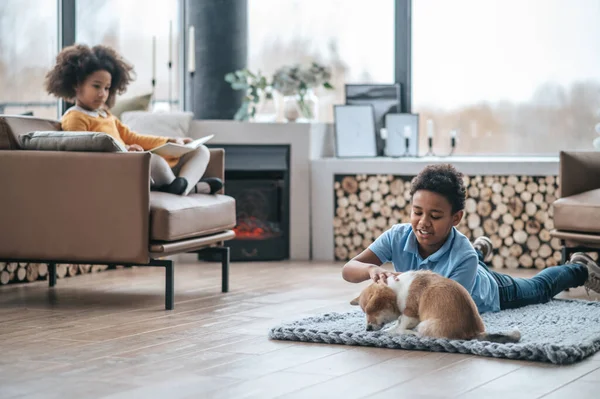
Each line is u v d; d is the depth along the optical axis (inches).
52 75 167.2
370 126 237.3
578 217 163.2
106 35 231.0
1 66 206.5
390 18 243.3
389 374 90.7
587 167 171.8
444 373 90.8
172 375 91.3
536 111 232.2
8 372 93.0
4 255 148.6
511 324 117.0
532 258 213.6
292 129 222.7
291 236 224.2
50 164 145.9
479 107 237.0
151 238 143.0
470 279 114.8
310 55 245.8
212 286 170.9
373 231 223.5
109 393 83.7
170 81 240.4
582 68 228.4
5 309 141.2
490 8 235.3
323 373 91.4
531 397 81.3
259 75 229.3
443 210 112.4
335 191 224.8
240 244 218.5
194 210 151.6
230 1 231.5
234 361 98.1
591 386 85.4
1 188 147.9
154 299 153.3
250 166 218.5
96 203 143.9
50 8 217.3
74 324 126.0
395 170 221.0
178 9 241.4
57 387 86.3
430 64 240.5
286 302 148.8
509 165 213.0
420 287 104.7
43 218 146.5
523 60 232.8
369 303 105.2
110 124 168.7
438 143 240.7
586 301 139.8
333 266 208.4
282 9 245.9
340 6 244.7
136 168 142.2
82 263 145.9
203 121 217.8
